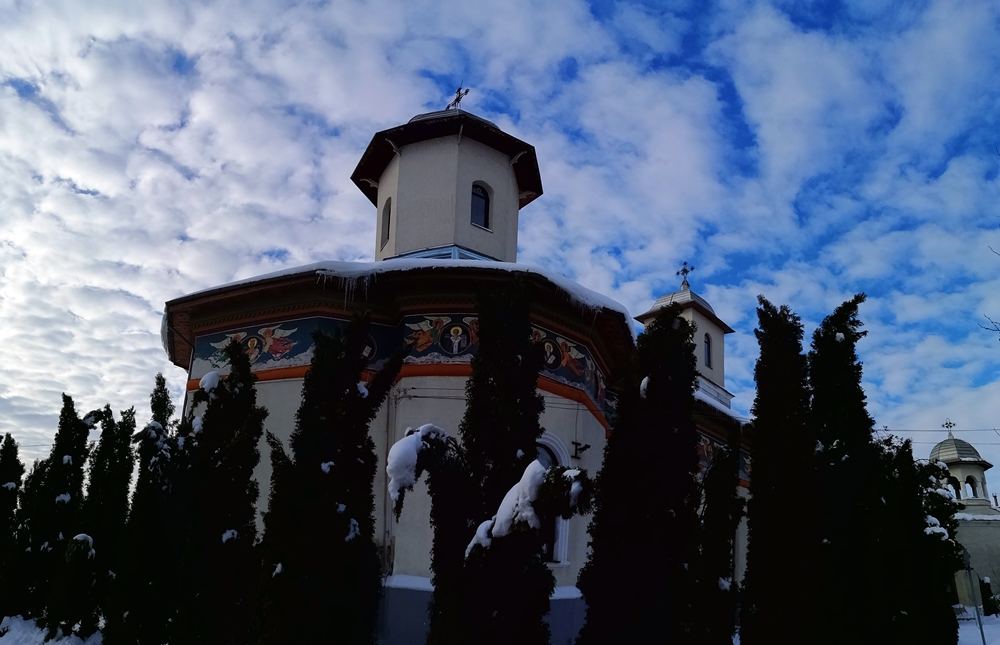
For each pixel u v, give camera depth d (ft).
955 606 99.71
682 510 26.48
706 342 96.17
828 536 29.91
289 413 45.34
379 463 43.93
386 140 61.46
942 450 139.54
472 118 59.98
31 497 49.57
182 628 29.43
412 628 39.40
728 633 26.50
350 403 28.07
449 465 25.00
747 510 30.22
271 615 25.17
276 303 48.03
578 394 48.65
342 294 47.11
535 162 64.03
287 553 25.85
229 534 30.45
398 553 41.42
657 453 26.63
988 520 122.42
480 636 22.95
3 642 41.91
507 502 22.82
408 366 44.88
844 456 30.99
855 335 32.71
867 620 28.63
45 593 45.93
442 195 59.36
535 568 23.66
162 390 36.91
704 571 26.71
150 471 34.12
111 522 42.68
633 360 28.71
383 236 63.16
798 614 27.35
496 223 61.00
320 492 26.53
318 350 28.68
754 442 30.78
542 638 23.41
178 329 53.31
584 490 21.97
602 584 25.80
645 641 24.66
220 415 33.06
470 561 23.25
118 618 32.58
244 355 34.65
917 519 34.40
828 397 31.99
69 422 49.57
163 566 32.83
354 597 25.82
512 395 25.76
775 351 31.35
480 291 27.58
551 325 48.14
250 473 31.99
